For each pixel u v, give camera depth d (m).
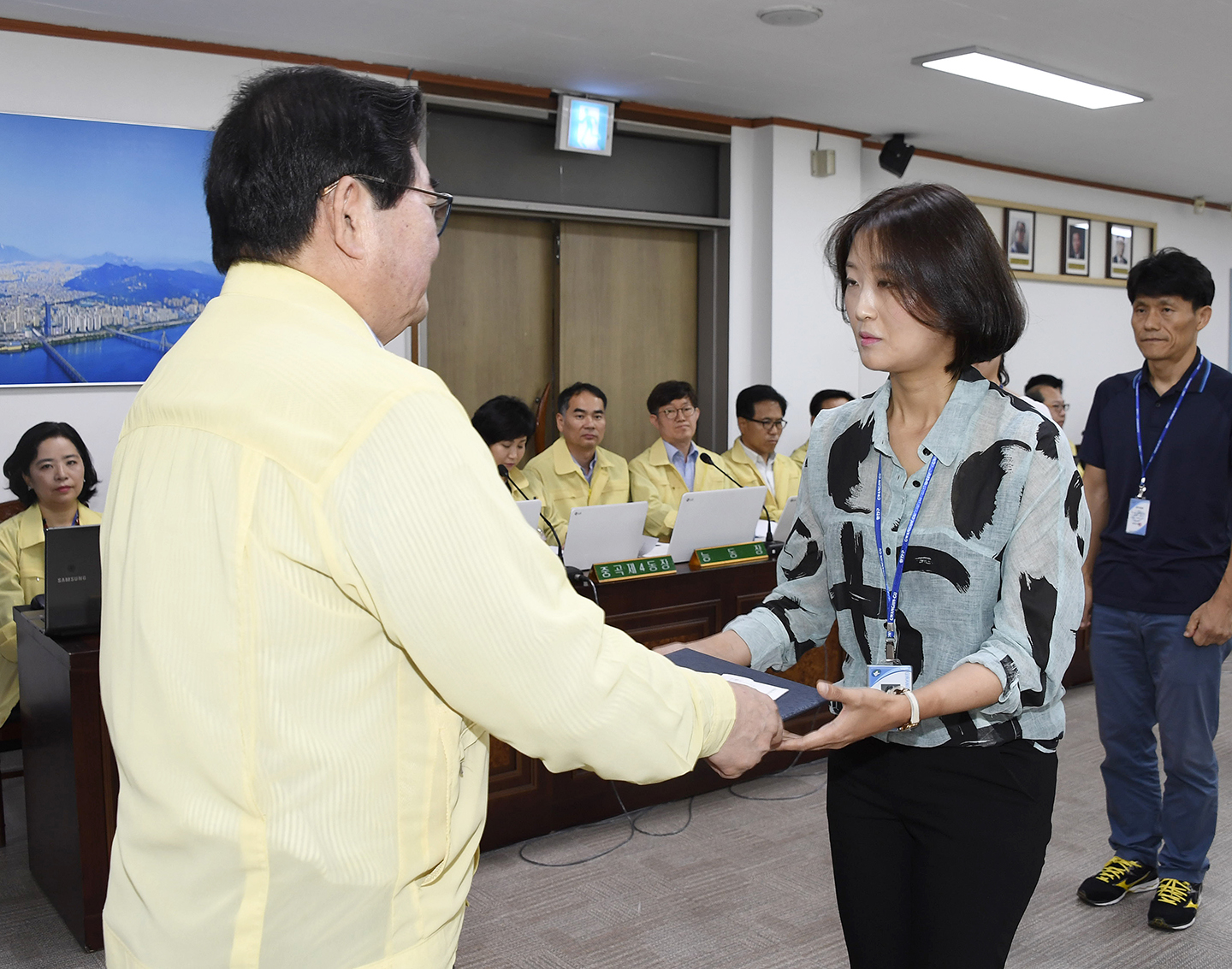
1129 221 7.79
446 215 0.97
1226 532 2.35
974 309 1.17
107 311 4.00
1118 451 2.50
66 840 2.46
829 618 1.42
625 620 3.16
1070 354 7.50
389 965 0.83
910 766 1.27
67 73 3.89
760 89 4.98
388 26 4.01
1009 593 1.18
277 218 0.85
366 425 0.76
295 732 0.77
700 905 2.58
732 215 5.66
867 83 4.88
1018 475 1.18
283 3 3.72
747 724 1.01
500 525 0.79
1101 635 2.53
